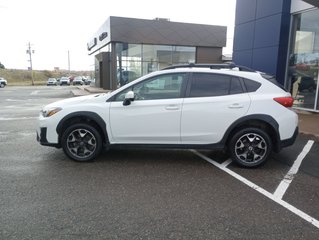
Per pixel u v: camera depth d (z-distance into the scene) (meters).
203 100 5.69
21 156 6.38
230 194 4.57
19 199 4.28
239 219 3.81
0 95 27.77
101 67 32.88
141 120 5.75
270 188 4.82
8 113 13.73
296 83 12.55
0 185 4.78
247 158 5.78
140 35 28.19
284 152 6.95
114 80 28.08
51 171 5.45
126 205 4.15
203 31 30.41
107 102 5.84
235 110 5.66
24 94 29.27
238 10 14.84
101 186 4.79
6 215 3.82
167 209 4.05
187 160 6.24
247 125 5.83
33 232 3.44
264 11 13.16
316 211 4.05
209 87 5.79
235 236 3.43
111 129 5.81
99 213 3.91
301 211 4.05
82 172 5.42
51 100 21.81
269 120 5.64
